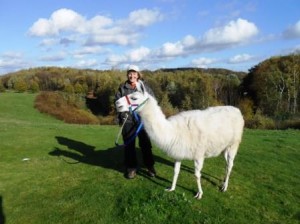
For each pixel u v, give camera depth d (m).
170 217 2.65
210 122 2.91
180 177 3.45
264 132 7.18
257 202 2.99
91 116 21.95
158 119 2.81
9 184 3.56
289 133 6.97
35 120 19.73
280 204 2.99
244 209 2.84
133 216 2.66
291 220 2.73
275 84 21.03
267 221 2.68
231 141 3.08
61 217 2.78
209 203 2.88
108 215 2.74
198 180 2.93
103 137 5.98
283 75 21.50
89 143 5.42
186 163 3.91
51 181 3.57
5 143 5.44
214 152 3.00
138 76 3.21
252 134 6.73
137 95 2.82
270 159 4.34
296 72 21.42
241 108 20.28
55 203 3.03
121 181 3.37
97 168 3.89
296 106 20.27
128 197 2.94
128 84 3.18
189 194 3.02
